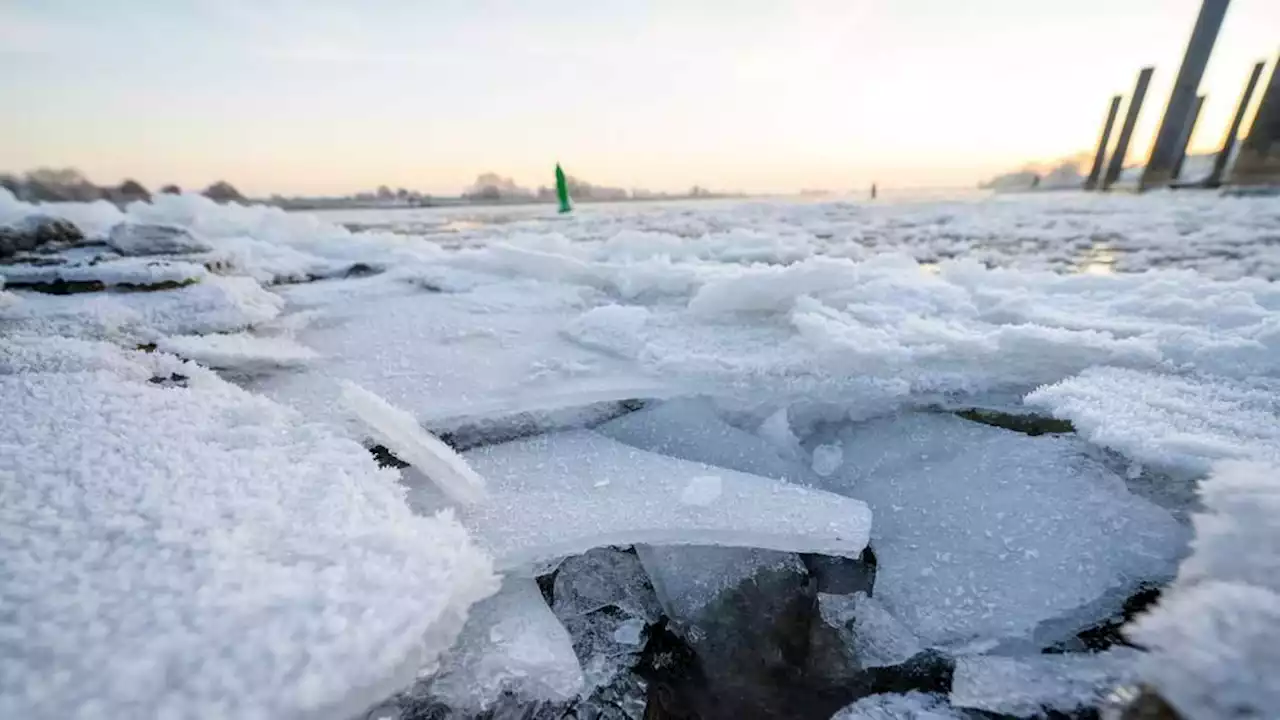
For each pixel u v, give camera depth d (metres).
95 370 2.11
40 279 3.20
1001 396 2.27
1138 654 1.32
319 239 5.77
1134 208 11.35
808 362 2.47
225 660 1.00
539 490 1.85
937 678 1.45
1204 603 1.08
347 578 1.20
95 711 0.89
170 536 1.21
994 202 16.31
